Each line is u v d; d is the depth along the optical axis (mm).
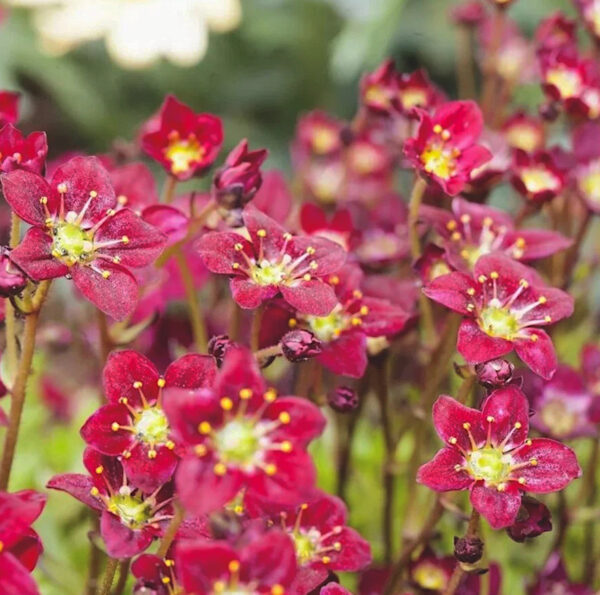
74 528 340
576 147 333
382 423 316
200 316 311
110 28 436
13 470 343
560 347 352
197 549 244
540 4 546
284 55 601
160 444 267
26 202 270
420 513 315
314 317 292
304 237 280
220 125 308
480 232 306
